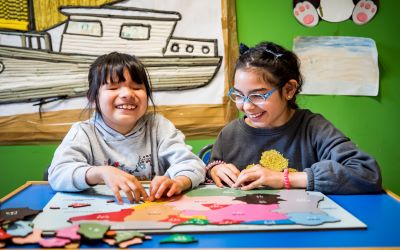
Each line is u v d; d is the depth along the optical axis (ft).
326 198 2.80
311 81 6.55
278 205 2.57
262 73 3.67
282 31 6.50
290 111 4.17
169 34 6.38
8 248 1.92
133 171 3.96
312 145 3.95
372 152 6.74
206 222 2.22
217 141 4.28
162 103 6.41
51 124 6.35
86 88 6.32
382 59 6.64
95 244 1.95
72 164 3.25
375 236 2.07
